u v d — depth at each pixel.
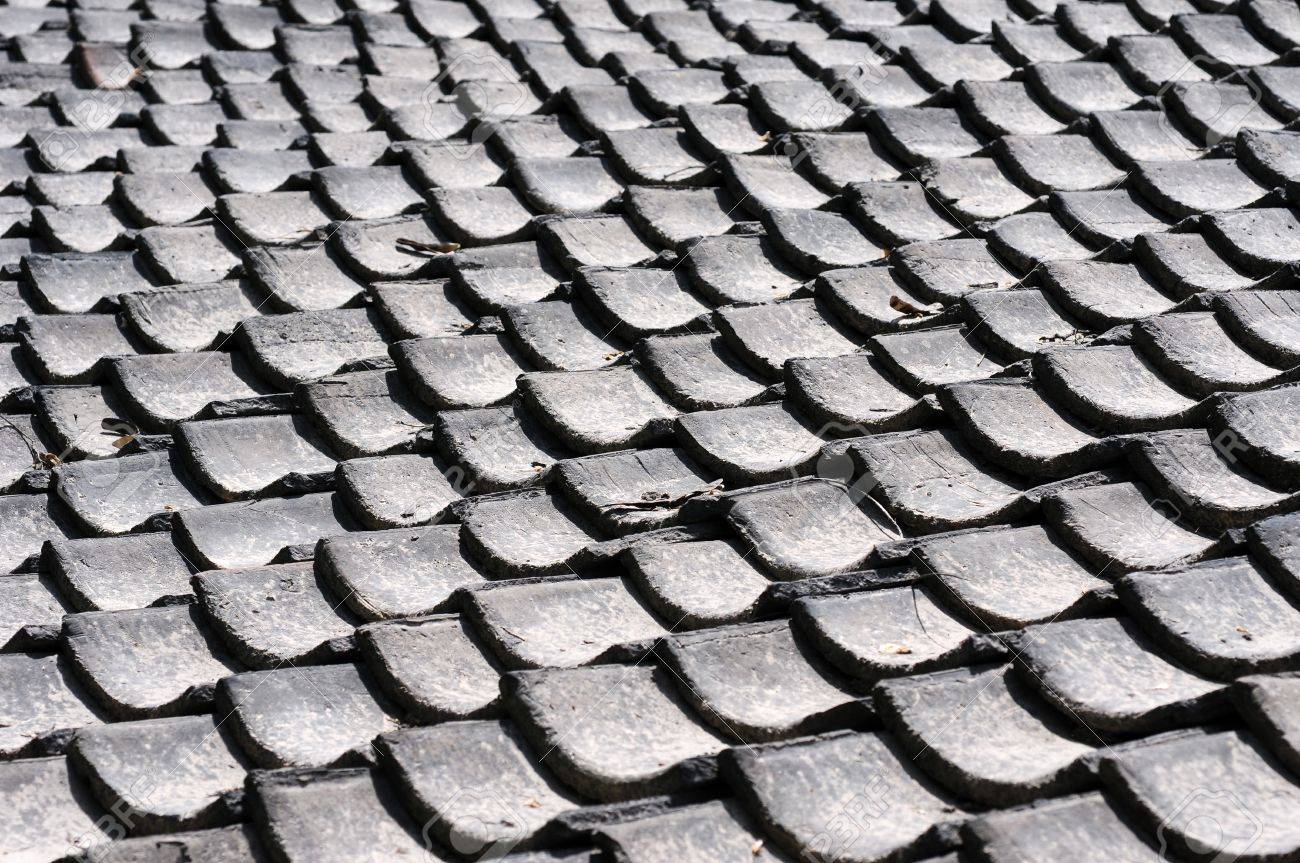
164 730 3.05
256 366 4.32
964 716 2.92
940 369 4.09
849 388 4.02
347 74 6.51
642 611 3.34
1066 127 5.38
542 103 6.13
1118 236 4.65
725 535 3.54
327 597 3.45
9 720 3.15
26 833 2.85
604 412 4.02
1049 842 2.56
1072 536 3.38
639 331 4.36
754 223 4.92
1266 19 5.96
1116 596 3.12
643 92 5.90
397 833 2.77
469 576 3.51
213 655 3.33
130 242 5.04
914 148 5.32
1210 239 4.53
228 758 3.02
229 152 5.64
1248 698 2.79
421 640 3.23
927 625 3.20
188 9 7.46
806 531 3.52
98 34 7.21
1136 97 5.66
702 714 2.99
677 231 4.92
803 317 4.38
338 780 2.83
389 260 4.85
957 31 6.41
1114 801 2.67
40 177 5.63
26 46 7.03
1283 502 3.35
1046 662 2.97
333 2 7.30
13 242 5.24
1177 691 2.91
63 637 3.31
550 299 4.56
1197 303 4.17
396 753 2.85
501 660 3.20
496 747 2.92
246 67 6.72
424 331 4.47
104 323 4.56
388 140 5.83
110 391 4.26
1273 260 4.37
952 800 2.79
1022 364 4.00
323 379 4.13
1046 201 4.85
